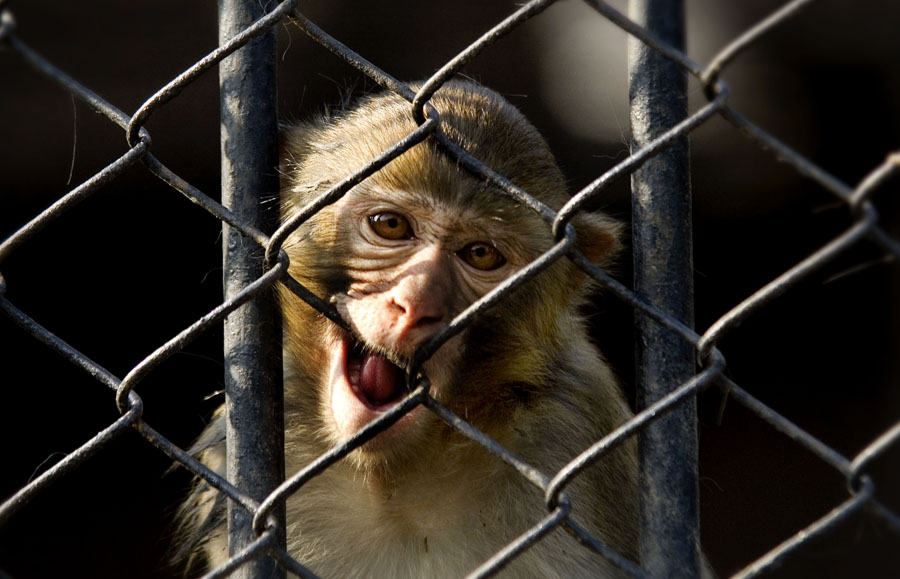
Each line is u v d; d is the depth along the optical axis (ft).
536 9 9.87
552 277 18.72
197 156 34.78
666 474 10.47
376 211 17.15
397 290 16.29
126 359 39.01
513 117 18.44
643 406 10.59
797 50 31.48
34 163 35.42
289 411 17.93
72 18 31.63
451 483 17.42
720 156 36.14
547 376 18.54
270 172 11.45
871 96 32.73
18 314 11.21
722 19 30.09
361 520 17.84
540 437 18.29
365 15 32.91
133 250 38.52
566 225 10.20
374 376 16.78
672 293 10.45
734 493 37.68
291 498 17.97
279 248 10.95
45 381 39.17
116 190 37.40
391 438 16.21
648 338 10.52
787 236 38.50
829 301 38.63
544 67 33.45
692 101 25.27
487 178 10.60
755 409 9.56
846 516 9.13
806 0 8.82
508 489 17.80
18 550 37.29
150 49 32.68
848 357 37.96
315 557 17.97
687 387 9.71
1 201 36.42
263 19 10.64
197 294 39.04
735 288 39.34
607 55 32.96
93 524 37.83
